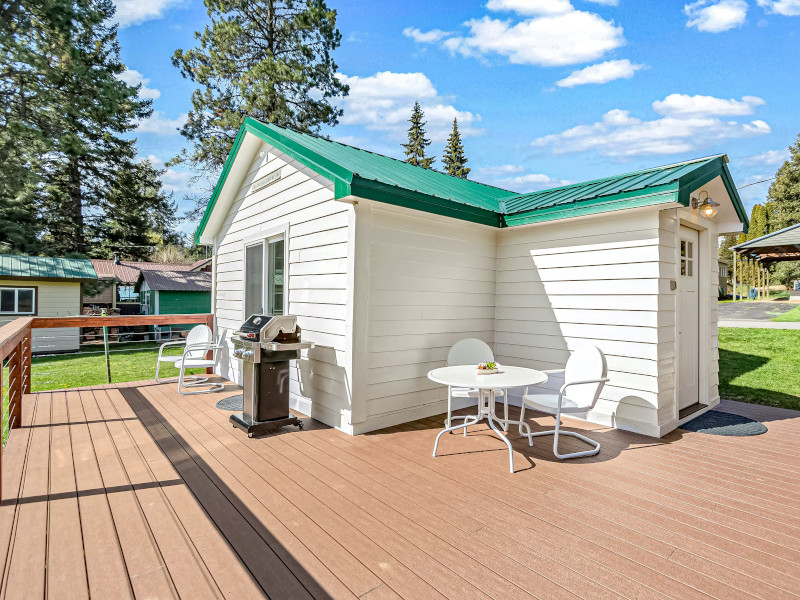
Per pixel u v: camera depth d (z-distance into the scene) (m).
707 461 3.22
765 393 5.58
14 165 12.88
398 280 4.12
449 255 4.59
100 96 14.11
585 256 4.25
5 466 3.08
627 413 3.94
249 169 5.87
